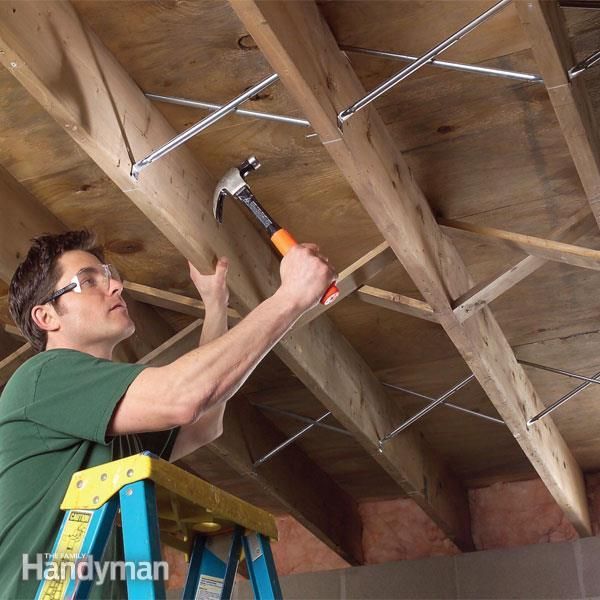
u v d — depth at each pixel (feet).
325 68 7.73
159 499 5.01
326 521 15.87
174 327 12.02
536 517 16.16
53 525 4.66
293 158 9.48
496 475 16.30
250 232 10.28
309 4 7.77
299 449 15.47
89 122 7.76
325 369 11.62
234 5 6.58
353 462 15.81
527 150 9.27
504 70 8.22
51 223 10.27
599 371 12.87
